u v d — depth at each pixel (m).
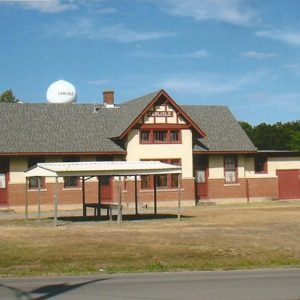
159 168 30.77
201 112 49.03
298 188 48.41
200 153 44.22
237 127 48.06
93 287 13.22
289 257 18.36
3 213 38.69
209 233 24.58
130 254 18.97
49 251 19.56
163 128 42.56
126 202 41.88
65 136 42.28
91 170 29.30
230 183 45.84
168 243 21.42
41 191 40.31
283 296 11.91
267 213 34.94
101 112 45.66
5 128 41.59
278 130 71.06
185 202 43.03
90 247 20.45
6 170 40.00
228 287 13.02
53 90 48.78
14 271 16.08
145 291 12.58
